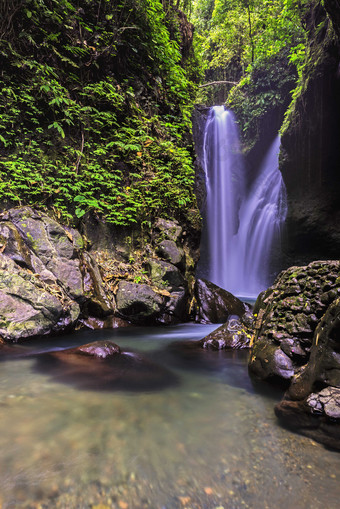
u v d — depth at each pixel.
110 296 5.03
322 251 13.62
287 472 1.31
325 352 1.94
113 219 5.64
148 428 1.72
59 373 2.65
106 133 6.21
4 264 3.77
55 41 5.65
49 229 4.48
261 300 3.83
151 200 6.16
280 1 13.83
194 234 7.34
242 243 17.38
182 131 8.47
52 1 5.44
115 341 4.06
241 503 1.13
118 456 1.43
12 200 4.78
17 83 5.14
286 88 14.52
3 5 4.96
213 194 15.45
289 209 14.04
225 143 16.31
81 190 5.57
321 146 12.01
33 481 1.23
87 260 5.00
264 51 14.54
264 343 2.72
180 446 1.53
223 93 19.25
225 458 1.42
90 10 6.22
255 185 17.20
